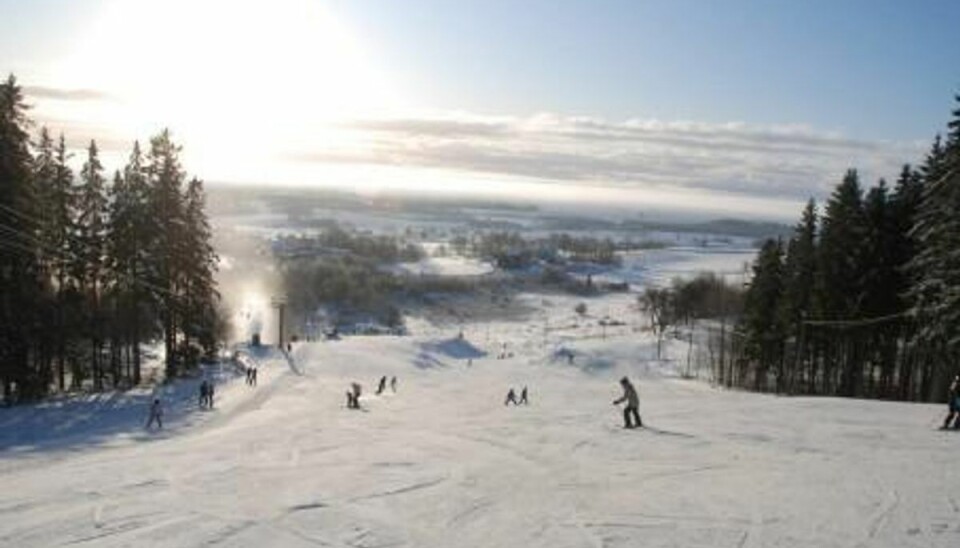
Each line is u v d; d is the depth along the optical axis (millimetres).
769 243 77375
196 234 65750
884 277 61281
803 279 70375
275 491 19359
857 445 26359
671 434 29000
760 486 20141
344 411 44562
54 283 56094
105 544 15102
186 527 16219
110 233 59938
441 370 93625
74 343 55688
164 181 62375
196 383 62156
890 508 17797
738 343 87250
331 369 84500
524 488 20094
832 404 40594
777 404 40875
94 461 25250
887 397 64938
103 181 59531
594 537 15891
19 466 28359
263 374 73312
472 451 25641
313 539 15602
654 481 20922
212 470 22188
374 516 17234
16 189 48812
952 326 46875
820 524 16594
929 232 48094
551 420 34031
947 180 47625
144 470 22297
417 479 21016
